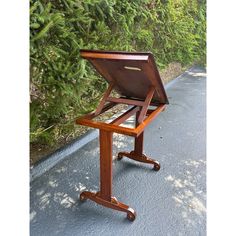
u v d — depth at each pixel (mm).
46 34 1629
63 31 1777
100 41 2295
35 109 1886
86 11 2000
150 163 2010
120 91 1649
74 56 1928
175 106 3648
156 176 1902
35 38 1554
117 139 2525
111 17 2342
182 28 4703
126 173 1929
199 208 1576
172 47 4688
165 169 2002
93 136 2574
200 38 5855
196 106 3678
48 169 1959
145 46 3627
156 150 2324
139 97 1618
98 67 1438
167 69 5273
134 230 1402
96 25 2182
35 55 1665
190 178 1889
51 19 1624
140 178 1872
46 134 2096
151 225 1438
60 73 1828
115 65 1339
